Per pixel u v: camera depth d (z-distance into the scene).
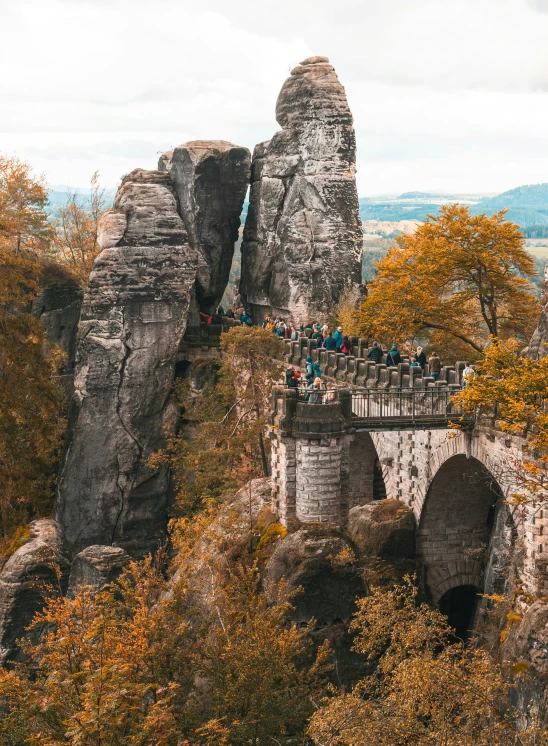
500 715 31.25
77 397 73.75
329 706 32.41
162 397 74.38
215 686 35.47
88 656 33.16
